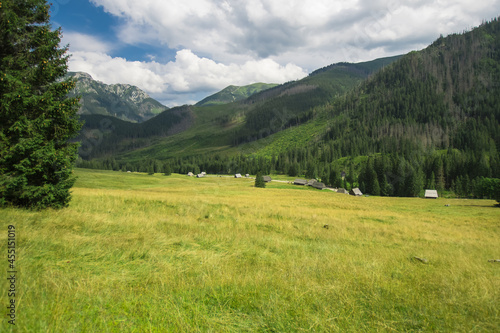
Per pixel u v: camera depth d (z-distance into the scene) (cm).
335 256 946
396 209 4747
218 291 540
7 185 1065
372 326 432
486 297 564
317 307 490
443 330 427
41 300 426
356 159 18088
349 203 5144
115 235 936
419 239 1599
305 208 3150
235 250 911
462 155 14525
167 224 1255
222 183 11394
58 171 1223
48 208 1171
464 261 977
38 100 1152
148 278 578
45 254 650
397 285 634
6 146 1096
